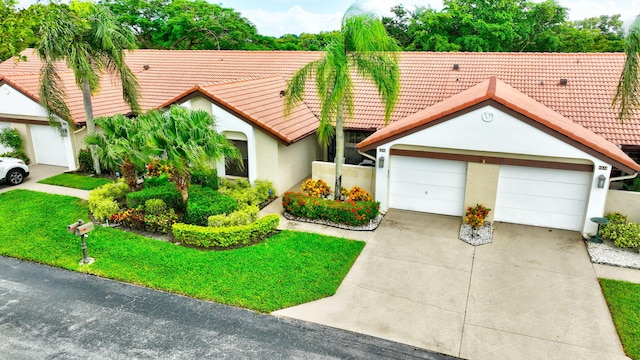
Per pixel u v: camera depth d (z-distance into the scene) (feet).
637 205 43.75
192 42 143.64
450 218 48.85
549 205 45.47
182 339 28.91
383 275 36.96
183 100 56.49
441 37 111.75
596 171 41.34
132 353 27.66
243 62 84.17
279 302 32.78
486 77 66.74
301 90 47.14
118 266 37.65
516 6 118.01
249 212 45.70
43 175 64.59
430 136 45.73
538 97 60.49
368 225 46.80
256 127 53.98
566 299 33.40
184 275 36.27
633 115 54.39
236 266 37.68
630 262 38.47
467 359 27.32
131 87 61.41
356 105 65.46
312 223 47.67
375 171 52.06
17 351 27.78
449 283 35.73
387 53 44.80
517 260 39.42
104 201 48.11
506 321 30.86
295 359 27.14
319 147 68.28
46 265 38.14
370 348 28.17
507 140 43.01
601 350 27.96
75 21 54.80
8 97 67.36
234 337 29.12
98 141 51.47
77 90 72.28
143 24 137.39
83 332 29.63
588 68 64.75
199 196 47.62
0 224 46.06
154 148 42.65
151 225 44.24
